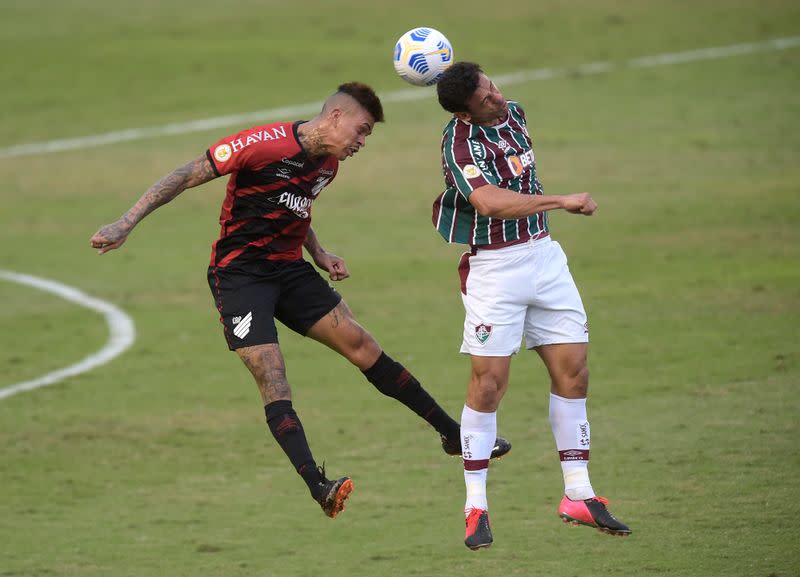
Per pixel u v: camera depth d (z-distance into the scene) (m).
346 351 24.09
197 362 42.94
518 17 114.56
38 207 69.12
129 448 34.47
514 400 36.47
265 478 31.75
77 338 46.41
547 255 23.16
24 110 91.38
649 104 86.38
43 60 104.00
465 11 116.88
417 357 41.41
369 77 96.44
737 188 65.31
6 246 61.50
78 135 84.88
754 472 28.98
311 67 99.31
